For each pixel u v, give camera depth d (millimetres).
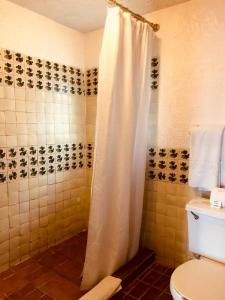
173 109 1923
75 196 2482
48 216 2229
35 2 1835
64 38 2244
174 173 1955
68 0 1806
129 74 1691
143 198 2068
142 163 1929
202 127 1697
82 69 2443
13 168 1911
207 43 1730
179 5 1824
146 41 1822
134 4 1835
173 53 1883
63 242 2375
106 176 1685
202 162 1691
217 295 1202
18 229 1995
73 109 2373
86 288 1705
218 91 1713
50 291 1709
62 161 2303
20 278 1841
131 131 1740
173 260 2021
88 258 1696
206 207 1583
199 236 1616
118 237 1754
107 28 1613
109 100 1614
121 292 1708
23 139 1962
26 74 1953
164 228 2047
